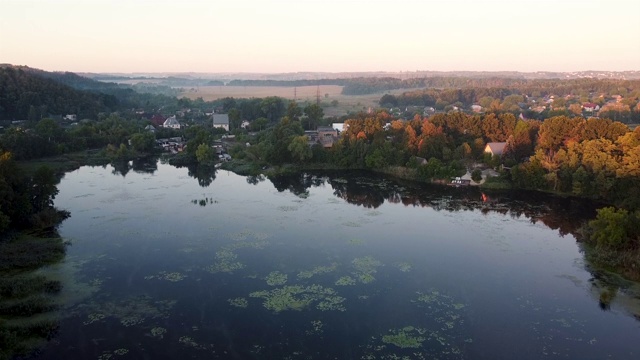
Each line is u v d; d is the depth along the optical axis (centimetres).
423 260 7406
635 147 10369
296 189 12194
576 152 11388
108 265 7144
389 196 11400
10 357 4778
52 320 5500
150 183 12700
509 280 6700
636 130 10875
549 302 6056
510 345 5088
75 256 7469
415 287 6469
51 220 8931
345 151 14950
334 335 5259
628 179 10069
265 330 5362
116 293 6234
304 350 4975
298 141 14700
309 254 7625
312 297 6162
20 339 5100
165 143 18750
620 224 7381
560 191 11369
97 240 8175
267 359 4816
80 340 5131
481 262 7338
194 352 4934
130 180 13062
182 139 19412
